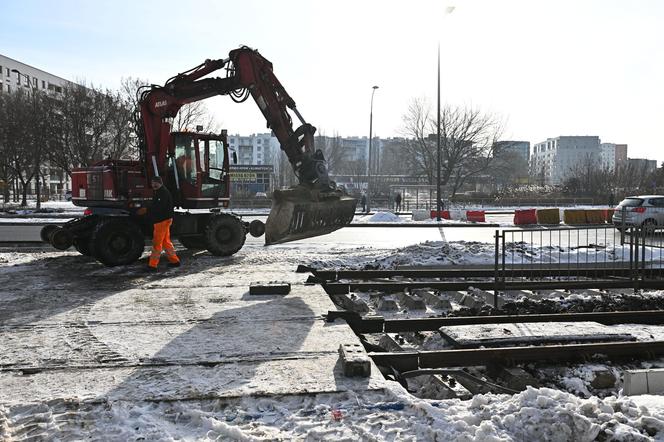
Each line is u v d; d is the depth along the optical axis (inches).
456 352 196.7
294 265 434.3
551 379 197.9
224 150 516.7
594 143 6053.2
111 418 141.7
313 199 344.5
